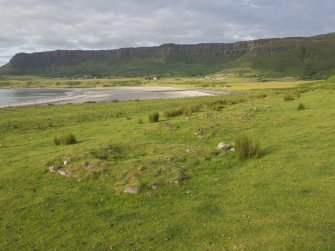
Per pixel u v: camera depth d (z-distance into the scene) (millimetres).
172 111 36062
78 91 168000
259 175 14797
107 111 48625
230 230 10352
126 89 174000
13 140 28422
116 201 13281
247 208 11750
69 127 33594
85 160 16875
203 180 14695
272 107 34719
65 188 14766
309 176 14180
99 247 10172
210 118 28859
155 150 18562
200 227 10766
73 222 11844
